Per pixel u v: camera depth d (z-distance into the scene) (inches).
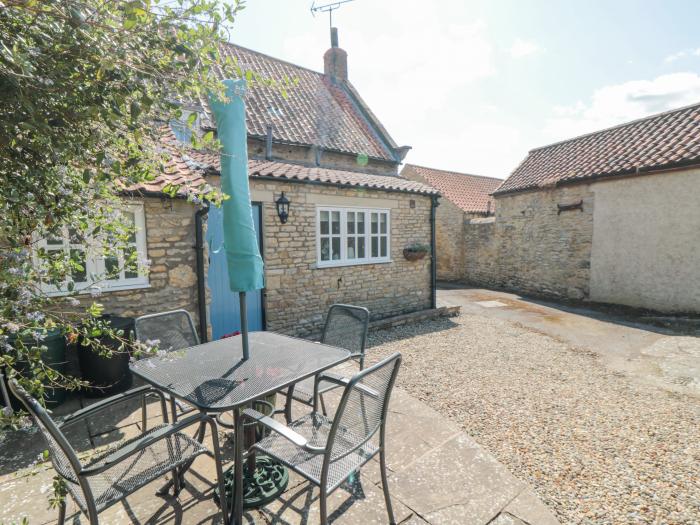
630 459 126.6
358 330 147.3
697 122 378.0
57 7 55.0
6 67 53.5
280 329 268.4
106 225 97.2
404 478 109.4
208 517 92.4
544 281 489.1
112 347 160.6
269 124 356.5
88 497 67.1
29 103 54.4
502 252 561.3
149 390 105.9
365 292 318.7
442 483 107.3
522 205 519.8
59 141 61.9
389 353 244.8
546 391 185.2
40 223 82.4
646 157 378.0
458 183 779.4
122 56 59.1
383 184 317.1
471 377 203.6
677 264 356.5
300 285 277.0
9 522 90.5
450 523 91.9
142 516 92.6
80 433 131.8
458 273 645.9
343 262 303.0
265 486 100.4
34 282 86.5
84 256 97.6
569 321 343.3
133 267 116.0
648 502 104.8
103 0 58.4
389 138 450.9
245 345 111.7
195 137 83.4
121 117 63.2
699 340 276.7
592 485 112.4
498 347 260.8
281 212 260.8
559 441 138.2
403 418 148.0
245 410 86.7
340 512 94.7
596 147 469.4
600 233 417.7
